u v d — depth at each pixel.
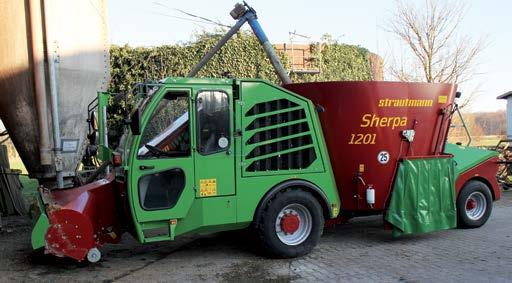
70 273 5.76
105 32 9.26
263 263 6.11
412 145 7.11
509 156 13.19
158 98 5.56
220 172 5.83
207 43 15.88
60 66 8.27
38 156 8.48
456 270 5.77
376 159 6.85
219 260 6.28
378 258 6.33
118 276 5.63
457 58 16.80
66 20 8.34
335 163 6.81
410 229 6.93
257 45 16.02
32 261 6.28
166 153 5.64
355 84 6.70
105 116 6.31
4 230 8.18
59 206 5.61
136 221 5.50
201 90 5.75
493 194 8.42
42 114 8.18
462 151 8.32
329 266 5.96
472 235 7.69
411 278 5.46
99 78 9.08
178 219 5.70
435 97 7.24
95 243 5.73
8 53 8.08
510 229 8.16
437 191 7.18
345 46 18.20
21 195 9.98
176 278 5.54
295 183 6.20
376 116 6.80
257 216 6.04
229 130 5.88
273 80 16.09
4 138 12.09
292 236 6.28
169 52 15.92
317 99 6.77
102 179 6.37
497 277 5.48
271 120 6.13
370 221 8.94
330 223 7.10
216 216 5.82
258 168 6.05
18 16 8.03
